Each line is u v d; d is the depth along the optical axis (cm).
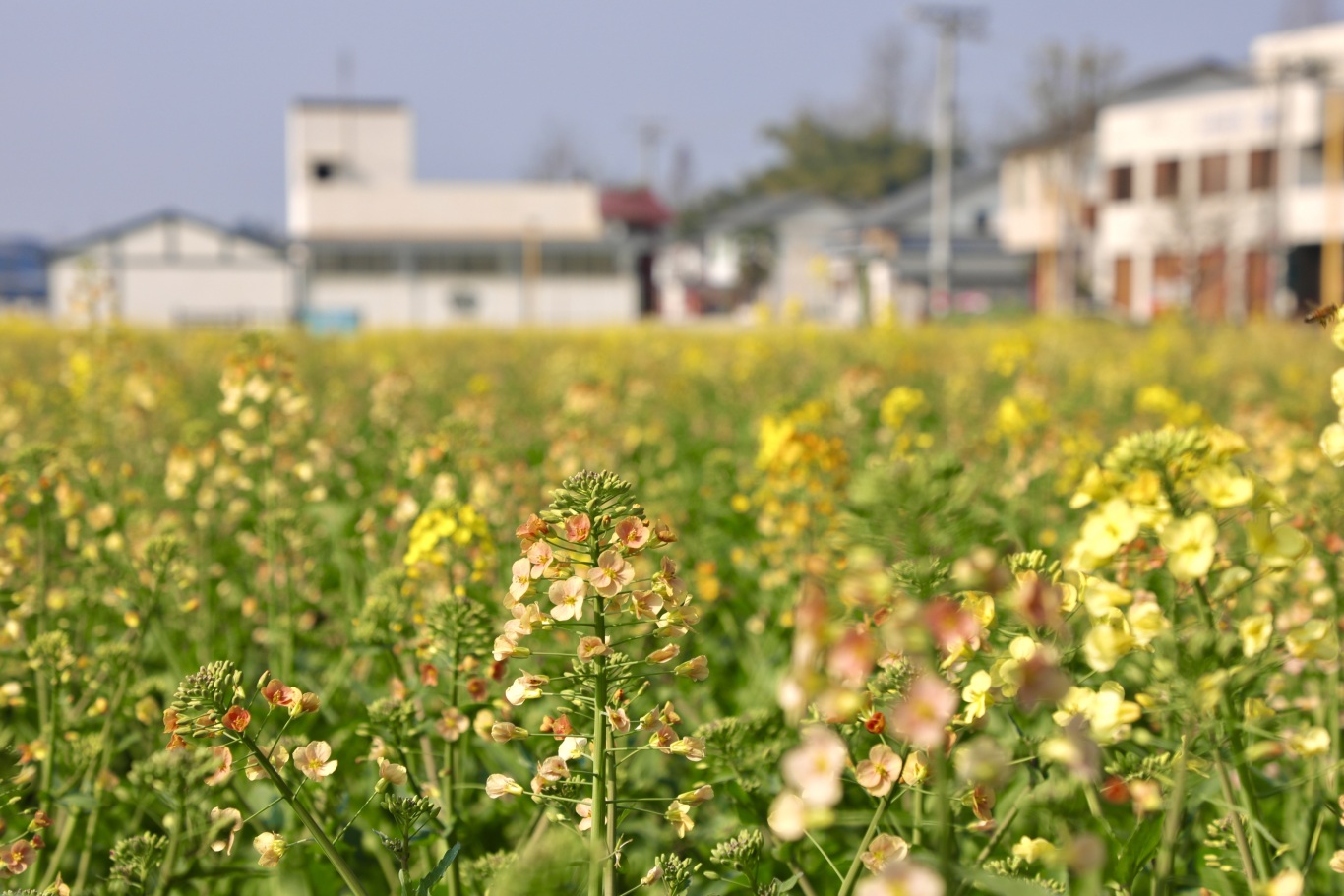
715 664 562
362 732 359
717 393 1689
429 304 8500
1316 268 5738
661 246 9144
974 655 248
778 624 568
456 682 362
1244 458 727
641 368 1984
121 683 422
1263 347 2411
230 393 628
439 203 8588
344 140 9144
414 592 466
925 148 13925
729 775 369
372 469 933
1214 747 255
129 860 341
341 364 2177
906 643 181
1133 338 3036
